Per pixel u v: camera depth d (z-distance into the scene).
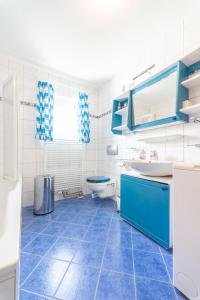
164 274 1.11
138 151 2.23
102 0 1.43
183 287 0.92
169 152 1.78
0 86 2.20
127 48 2.09
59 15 1.59
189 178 0.89
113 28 1.75
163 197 1.40
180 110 1.46
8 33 1.83
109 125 2.90
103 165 3.07
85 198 2.87
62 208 2.39
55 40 1.94
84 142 2.94
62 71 2.64
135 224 1.74
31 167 2.47
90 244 1.47
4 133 1.98
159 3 1.46
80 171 2.99
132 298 0.94
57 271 1.13
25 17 1.61
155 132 1.97
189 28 1.58
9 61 2.29
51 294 0.96
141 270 1.15
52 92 2.56
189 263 0.89
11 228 0.65
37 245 1.45
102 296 0.95
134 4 1.47
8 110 1.78
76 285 1.02
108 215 2.13
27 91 2.45
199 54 1.40
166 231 1.37
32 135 2.49
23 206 2.41
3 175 2.04
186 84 1.49
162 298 0.94
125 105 2.38
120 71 2.61
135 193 1.74
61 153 2.78
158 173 1.58
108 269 1.16
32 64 2.44
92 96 3.19
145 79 1.91
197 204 0.85
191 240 0.88
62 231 1.70
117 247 1.42
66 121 2.89
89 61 2.38
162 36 1.85
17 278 0.42
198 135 1.49
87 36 1.87
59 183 2.73
